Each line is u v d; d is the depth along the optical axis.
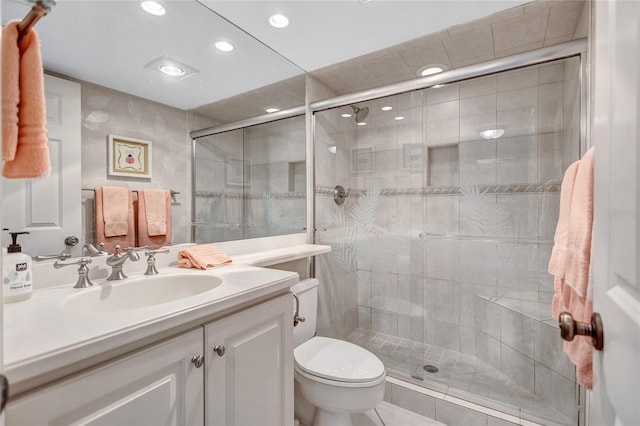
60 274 0.97
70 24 1.01
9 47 0.66
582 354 0.89
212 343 0.82
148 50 1.23
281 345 1.07
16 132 0.66
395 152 2.18
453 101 2.09
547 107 1.83
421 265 2.17
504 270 1.97
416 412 1.70
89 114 1.05
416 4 1.43
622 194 0.48
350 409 1.29
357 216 2.25
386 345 2.18
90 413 0.59
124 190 1.15
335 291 2.24
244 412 0.91
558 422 1.48
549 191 1.84
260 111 1.76
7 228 0.85
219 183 1.53
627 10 0.47
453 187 2.10
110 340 0.60
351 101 2.02
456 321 2.09
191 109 1.39
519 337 1.81
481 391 1.72
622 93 0.49
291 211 2.01
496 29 1.66
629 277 0.45
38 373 0.51
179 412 0.74
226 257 1.35
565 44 1.42
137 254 1.12
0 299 0.38
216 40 1.49
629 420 0.44
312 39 1.70
